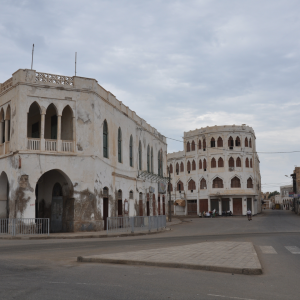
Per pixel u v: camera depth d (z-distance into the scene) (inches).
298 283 339.3
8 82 1121.4
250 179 2859.3
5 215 1174.3
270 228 1282.0
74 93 1111.0
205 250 549.6
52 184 1164.5
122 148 1384.1
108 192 1226.6
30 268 425.1
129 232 1052.5
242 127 2861.7
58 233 1019.3
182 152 3157.0
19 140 1037.8
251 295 292.7
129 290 305.1
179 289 310.7
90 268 423.2
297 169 3139.8
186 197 3065.9
